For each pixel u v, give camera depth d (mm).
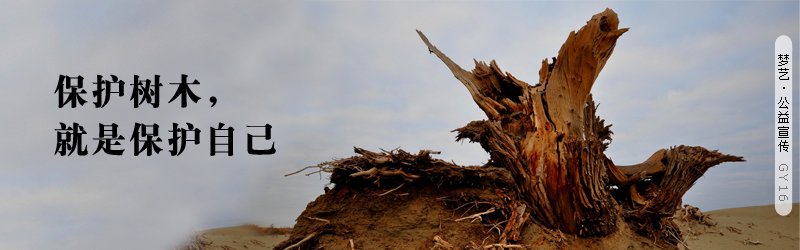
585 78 7648
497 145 7648
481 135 8000
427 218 6754
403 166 6996
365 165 7137
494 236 6602
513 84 8562
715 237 12117
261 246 9062
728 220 14133
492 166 7840
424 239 6500
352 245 6438
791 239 12148
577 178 7105
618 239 7383
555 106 7656
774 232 12852
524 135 7867
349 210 7035
